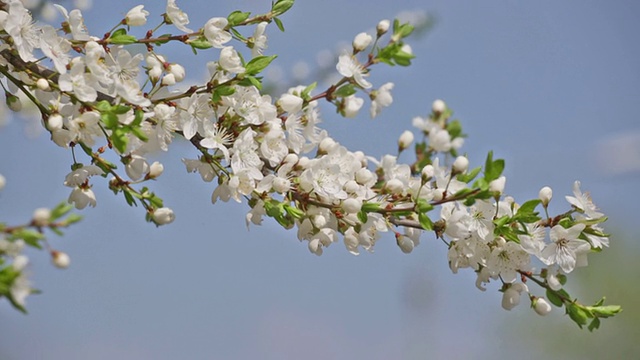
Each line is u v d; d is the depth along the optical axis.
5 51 1.37
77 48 1.37
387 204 1.39
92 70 1.34
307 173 1.38
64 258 1.24
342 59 1.40
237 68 1.37
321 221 1.38
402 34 1.40
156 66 1.37
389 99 1.41
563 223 1.39
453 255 1.40
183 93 1.37
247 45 1.40
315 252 1.38
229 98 1.38
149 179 1.36
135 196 1.36
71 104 1.35
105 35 1.37
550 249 1.39
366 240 1.39
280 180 1.37
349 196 1.39
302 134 1.41
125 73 1.37
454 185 1.38
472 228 1.38
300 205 1.39
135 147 1.36
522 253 1.39
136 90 1.36
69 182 1.36
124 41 1.37
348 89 1.40
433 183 1.41
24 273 1.23
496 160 1.34
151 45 1.38
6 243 1.24
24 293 1.23
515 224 1.38
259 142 1.39
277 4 1.40
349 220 1.39
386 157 1.41
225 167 1.39
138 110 1.34
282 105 1.39
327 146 1.40
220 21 1.38
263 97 1.39
